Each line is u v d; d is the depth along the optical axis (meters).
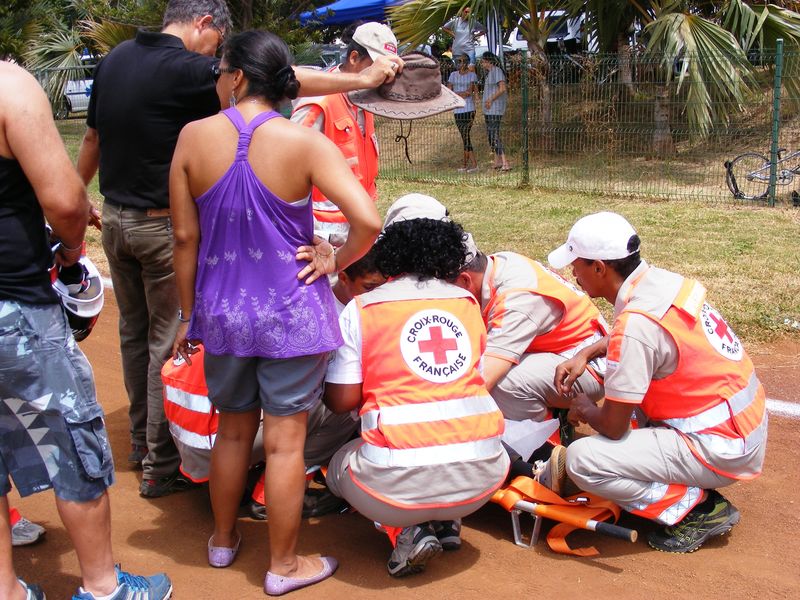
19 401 2.73
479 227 9.66
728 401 3.40
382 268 3.40
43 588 3.24
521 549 3.53
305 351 2.99
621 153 12.71
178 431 3.69
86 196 2.79
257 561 3.43
